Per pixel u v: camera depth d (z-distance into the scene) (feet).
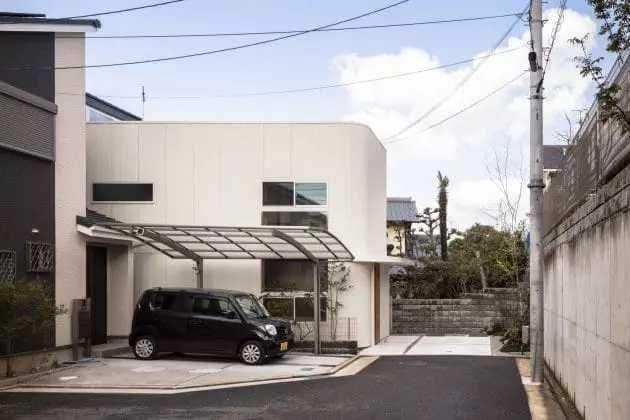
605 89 21.29
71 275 48.93
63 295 47.88
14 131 43.16
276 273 60.64
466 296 84.64
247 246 56.54
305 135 61.16
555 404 33.09
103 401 33.91
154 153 61.57
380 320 67.15
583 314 27.17
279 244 54.54
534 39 42.29
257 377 41.81
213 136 61.41
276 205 60.85
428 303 77.30
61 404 33.01
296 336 58.75
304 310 59.82
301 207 60.70
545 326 47.06
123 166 61.62
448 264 90.43
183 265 60.70
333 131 61.00
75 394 36.22
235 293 50.39
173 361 49.14
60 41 49.29
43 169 46.34
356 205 60.64
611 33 20.89
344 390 37.35
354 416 29.89
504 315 66.49
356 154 60.95
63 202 48.37
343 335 59.36
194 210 61.11
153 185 61.36
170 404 33.01
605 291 22.03
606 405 21.71
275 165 61.11
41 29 47.80
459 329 76.59
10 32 47.57
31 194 44.88
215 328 48.29
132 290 58.39
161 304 50.08
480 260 89.04
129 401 33.88
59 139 48.26
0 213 41.65
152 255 61.05
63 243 48.16
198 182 61.26
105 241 53.67
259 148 61.31
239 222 60.90
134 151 61.67
